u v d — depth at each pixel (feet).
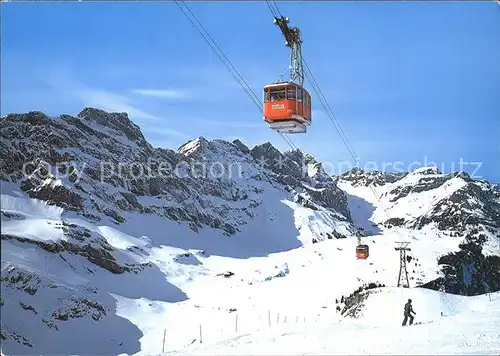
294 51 139.03
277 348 107.86
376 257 470.80
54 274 308.40
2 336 214.48
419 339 106.42
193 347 128.88
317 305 297.53
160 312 314.55
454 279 455.22
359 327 139.95
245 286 389.19
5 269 270.26
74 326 256.11
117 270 366.63
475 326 125.29
